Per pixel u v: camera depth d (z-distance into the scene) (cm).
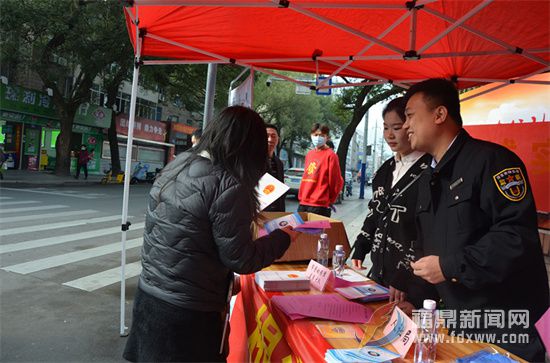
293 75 2108
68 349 304
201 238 152
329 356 127
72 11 1309
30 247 583
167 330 155
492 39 307
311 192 499
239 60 396
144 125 2691
